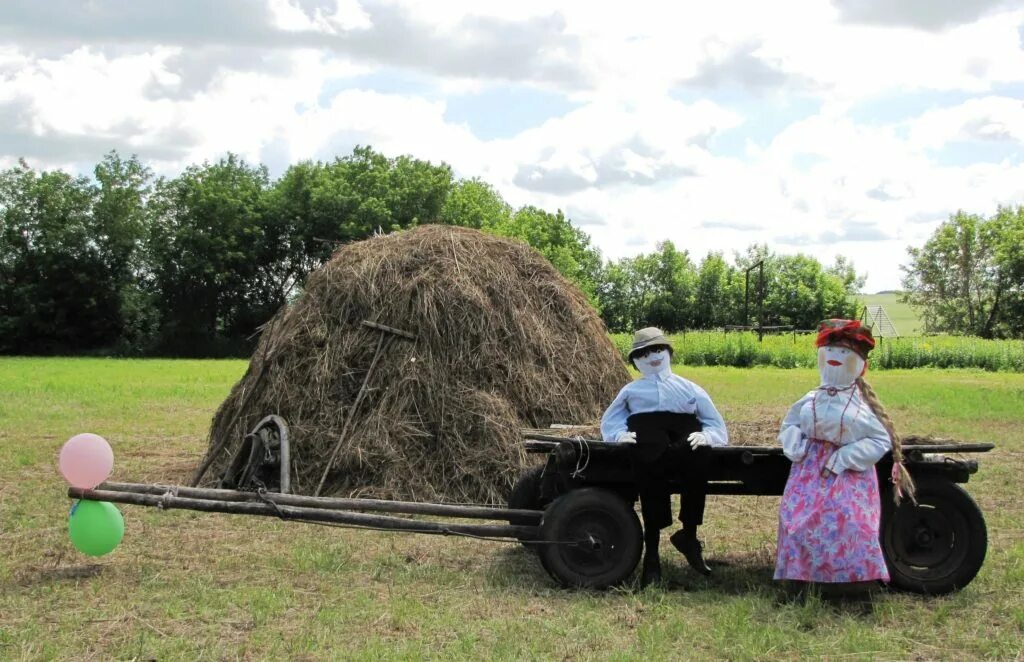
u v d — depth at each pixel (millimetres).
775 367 41875
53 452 12805
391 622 5637
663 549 7664
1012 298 70625
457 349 9781
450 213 65812
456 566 7039
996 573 6746
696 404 6516
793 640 5332
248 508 6688
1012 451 12844
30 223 60562
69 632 5422
